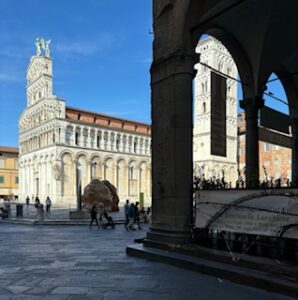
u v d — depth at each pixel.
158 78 10.51
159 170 10.26
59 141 75.12
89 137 80.75
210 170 79.62
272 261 7.29
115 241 15.05
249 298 6.03
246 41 12.91
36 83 83.44
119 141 86.62
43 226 24.91
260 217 7.87
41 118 80.50
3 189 99.19
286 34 13.12
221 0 10.41
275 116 15.35
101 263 9.17
